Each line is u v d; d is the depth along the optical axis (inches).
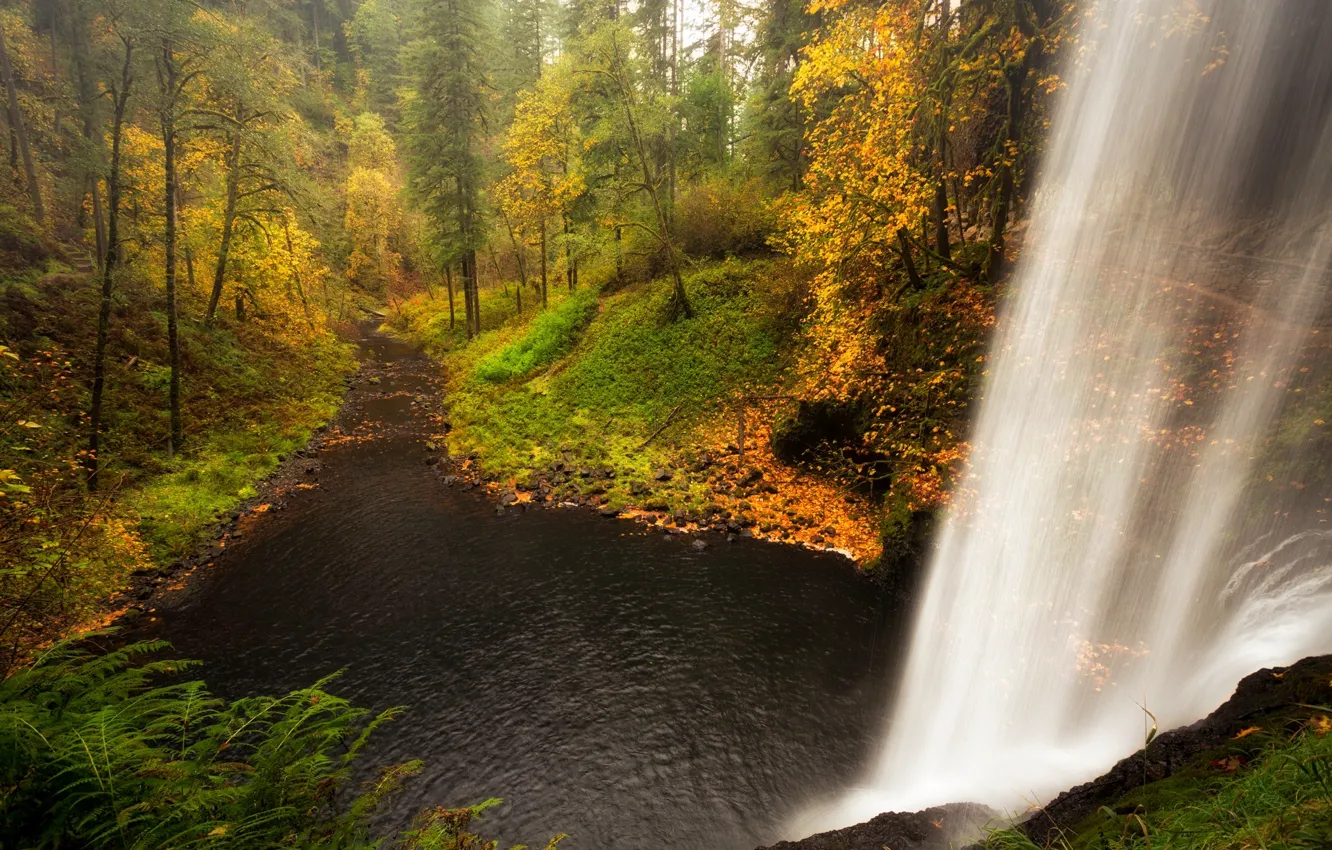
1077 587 329.1
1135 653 285.9
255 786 124.6
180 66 636.1
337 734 146.0
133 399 685.3
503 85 1593.3
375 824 271.6
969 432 457.1
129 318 791.1
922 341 537.0
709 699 353.1
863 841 188.9
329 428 894.4
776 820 274.8
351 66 2603.3
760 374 796.0
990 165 555.2
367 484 695.7
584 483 678.5
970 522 409.7
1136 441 331.6
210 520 571.5
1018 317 455.2
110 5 541.0
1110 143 432.1
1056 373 400.2
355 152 2059.5
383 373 1255.5
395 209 1897.1
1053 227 466.0
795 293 807.7
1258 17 348.2
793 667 378.9
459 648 402.6
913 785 281.1
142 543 493.0
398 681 370.0
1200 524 282.5
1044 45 443.8
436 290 2012.8
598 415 841.5
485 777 300.5
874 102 510.6
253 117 743.1
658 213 943.7
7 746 109.3
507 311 1475.1
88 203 903.7
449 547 544.7
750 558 518.3
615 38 869.2
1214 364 315.9
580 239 1050.1
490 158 1550.2
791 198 772.0
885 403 550.3
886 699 349.1
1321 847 78.0
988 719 310.0
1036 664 323.9
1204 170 382.6
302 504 636.7
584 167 1058.1
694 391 819.4
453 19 1155.9
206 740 135.3
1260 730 138.3
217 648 400.2
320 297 1331.2
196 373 816.3
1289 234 336.2
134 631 415.8
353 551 537.0
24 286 700.0
